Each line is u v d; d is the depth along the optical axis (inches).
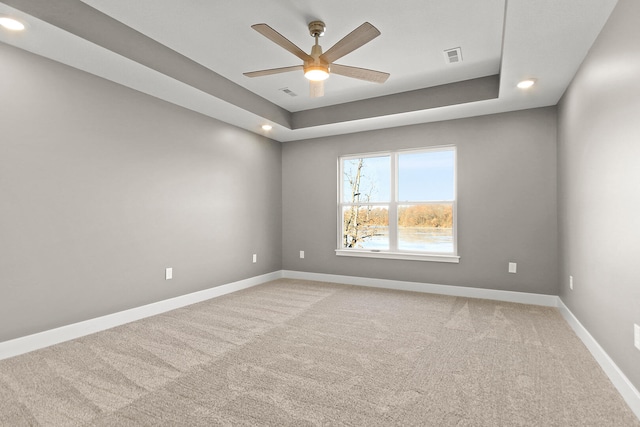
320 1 90.8
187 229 149.6
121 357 93.6
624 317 73.2
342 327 118.3
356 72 100.8
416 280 173.8
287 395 73.8
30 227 98.8
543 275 146.6
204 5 92.7
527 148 149.8
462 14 96.7
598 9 77.6
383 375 83.0
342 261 194.7
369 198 190.5
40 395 73.7
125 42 102.4
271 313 135.1
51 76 103.5
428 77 140.1
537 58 101.6
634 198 67.7
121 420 64.7
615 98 77.0
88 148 113.1
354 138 190.5
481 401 71.3
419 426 62.9
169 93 132.3
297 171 208.8
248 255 185.6
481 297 158.6
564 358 92.2
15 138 95.7
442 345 101.7
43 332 101.3
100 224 116.6
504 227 154.3
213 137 163.3
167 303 139.4
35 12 81.3
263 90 155.6
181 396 73.3
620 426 63.1
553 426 63.0
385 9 94.5
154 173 135.4
